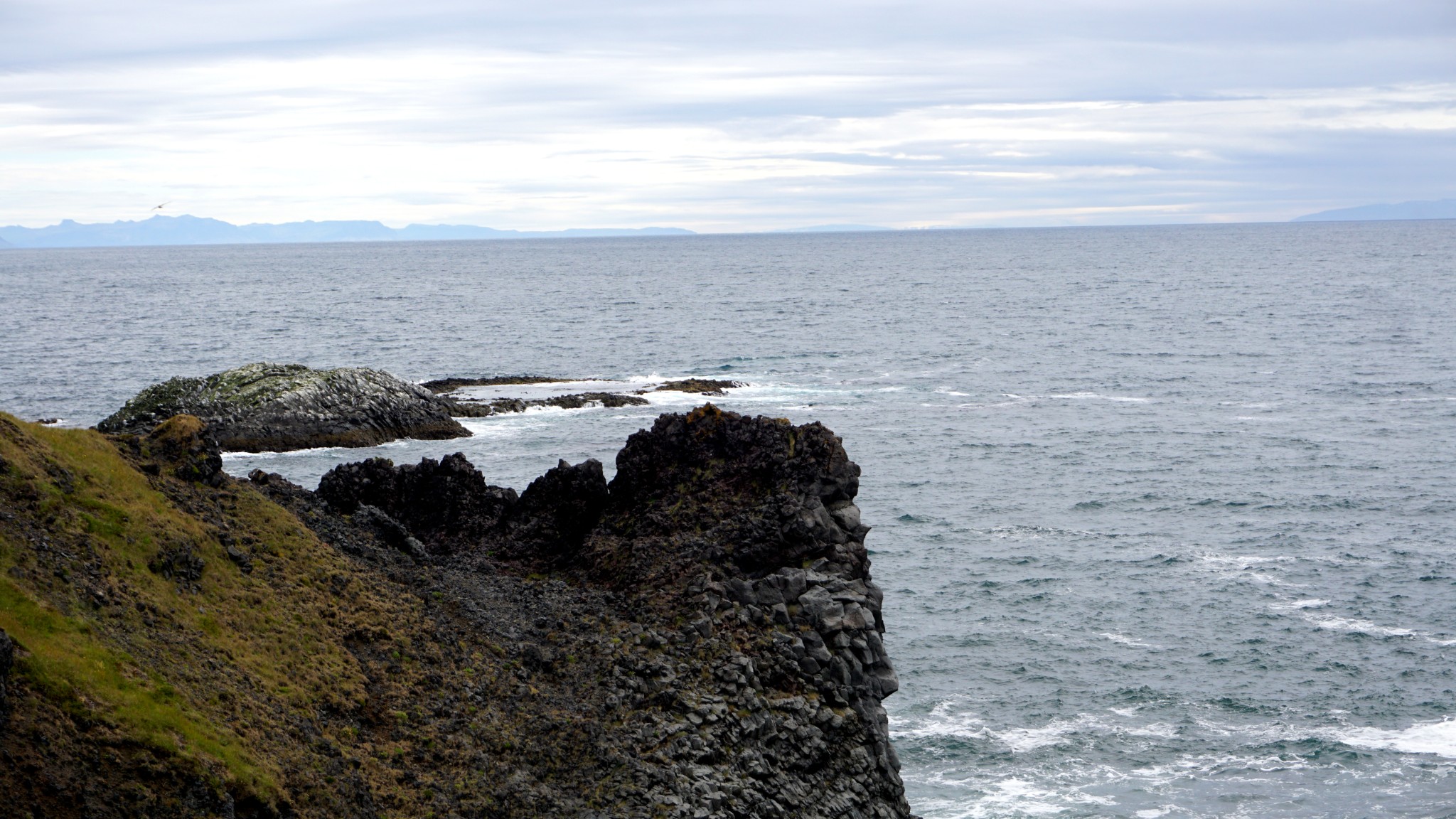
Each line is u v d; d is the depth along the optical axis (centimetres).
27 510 2536
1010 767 4294
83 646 2236
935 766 4306
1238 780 4184
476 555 3650
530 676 2930
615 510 3741
